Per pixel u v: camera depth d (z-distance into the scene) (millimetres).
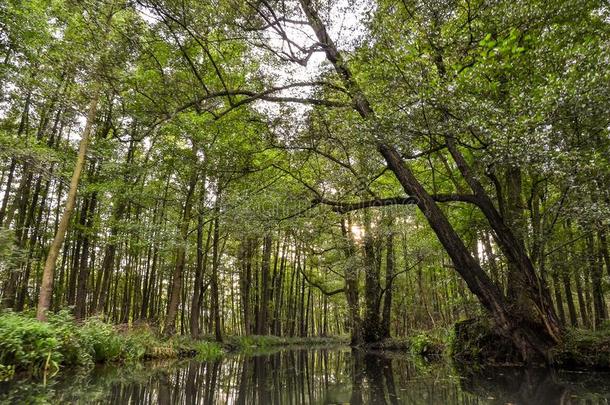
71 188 9633
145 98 10398
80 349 7922
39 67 10109
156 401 4703
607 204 6176
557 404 4270
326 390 5762
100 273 18391
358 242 18516
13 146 9797
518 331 8234
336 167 12070
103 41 8469
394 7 8195
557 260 10266
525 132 5953
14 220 16297
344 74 9508
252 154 12305
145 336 11617
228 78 12898
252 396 5254
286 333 38219
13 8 9578
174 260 19875
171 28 8922
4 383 5578
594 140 6477
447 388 5695
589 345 7609
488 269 11867
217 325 20766
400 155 9039
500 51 6430
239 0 8844
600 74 5609
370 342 19078
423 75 6820
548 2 6738
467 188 12453
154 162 14344
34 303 19984
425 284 24250
